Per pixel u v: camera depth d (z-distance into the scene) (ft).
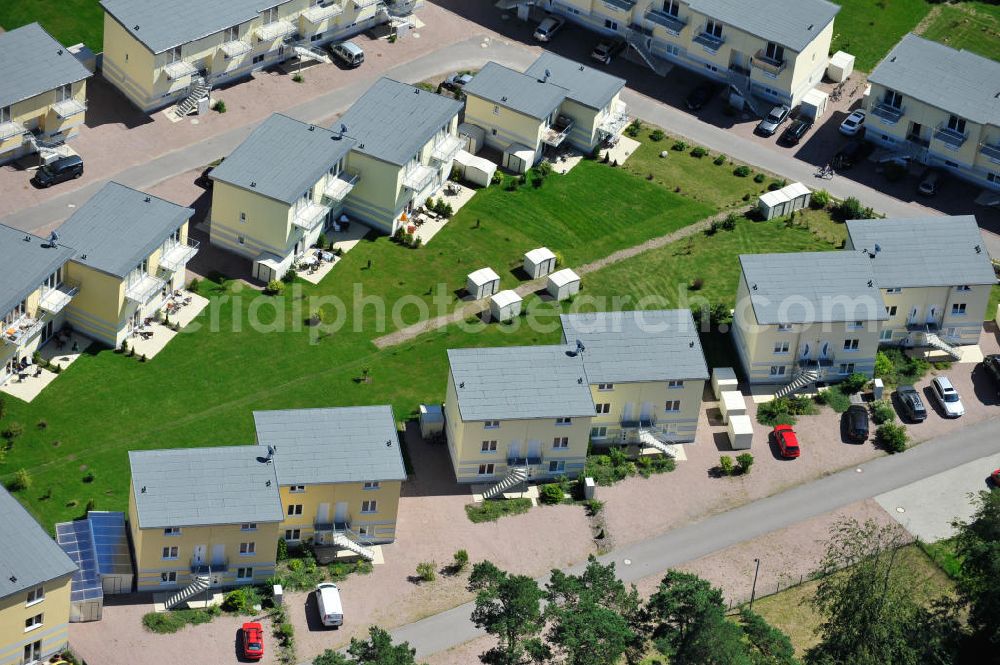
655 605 457.27
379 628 455.22
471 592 479.00
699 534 506.89
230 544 463.01
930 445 543.39
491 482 514.68
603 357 524.11
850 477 530.27
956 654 475.72
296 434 484.74
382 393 534.78
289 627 458.50
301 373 536.42
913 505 522.47
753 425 543.39
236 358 536.83
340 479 475.31
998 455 541.34
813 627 483.10
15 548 434.71
